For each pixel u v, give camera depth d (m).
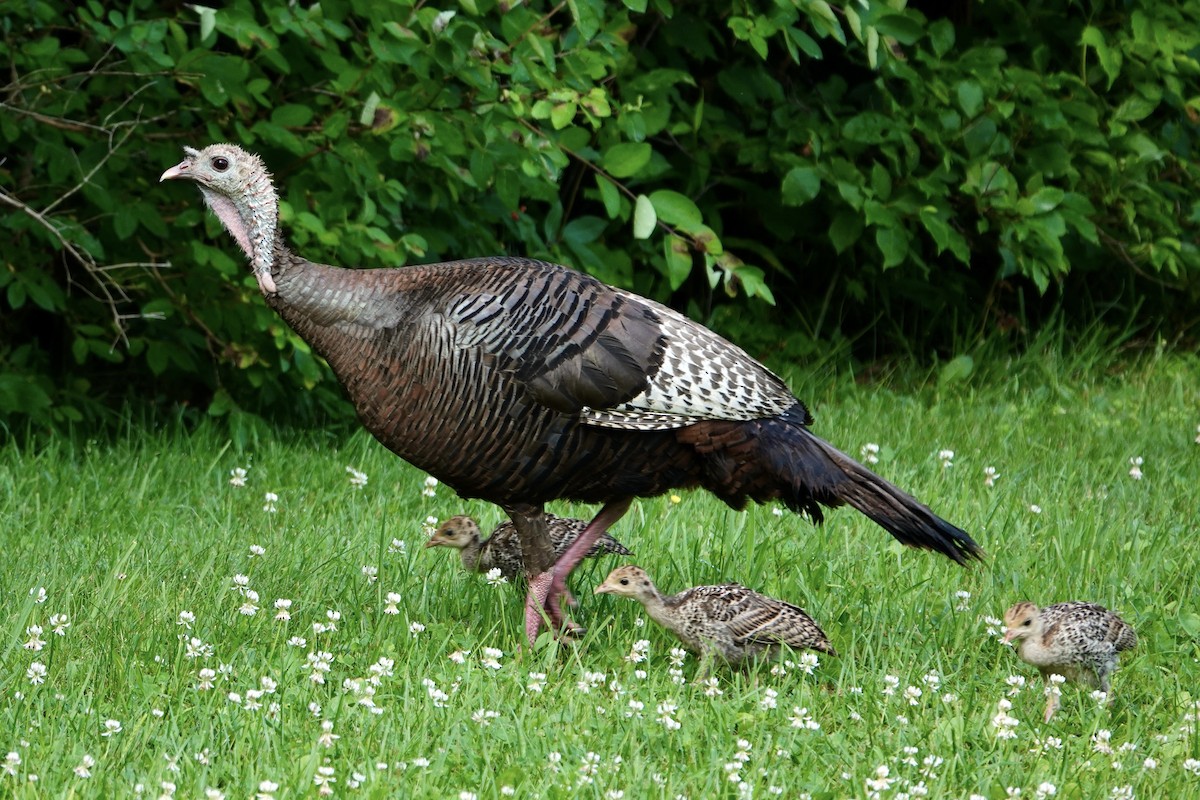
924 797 6.82
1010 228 14.62
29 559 9.77
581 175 14.77
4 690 7.63
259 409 13.84
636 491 8.70
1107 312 17.67
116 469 12.13
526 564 8.88
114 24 11.52
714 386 8.38
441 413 8.31
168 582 9.46
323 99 12.70
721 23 16.03
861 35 12.50
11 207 12.83
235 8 11.34
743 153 15.41
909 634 8.91
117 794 6.54
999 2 16.33
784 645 8.27
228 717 7.33
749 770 7.10
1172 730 7.72
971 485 12.27
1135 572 10.02
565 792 6.66
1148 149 15.73
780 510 10.92
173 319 13.55
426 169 13.08
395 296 8.37
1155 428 14.20
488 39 11.71
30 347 13.38
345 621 8.94
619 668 8.46
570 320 8.28
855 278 16.86
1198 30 15.79
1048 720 7.83
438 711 7.53
